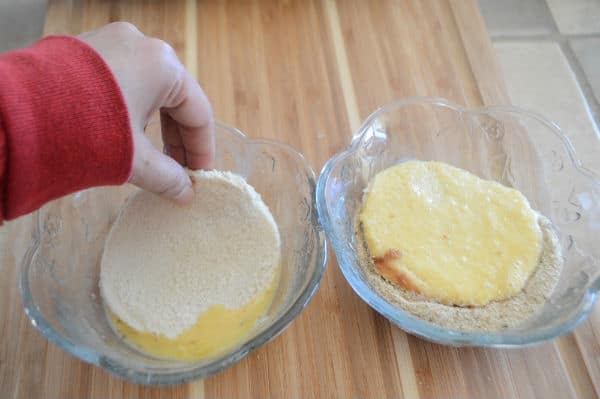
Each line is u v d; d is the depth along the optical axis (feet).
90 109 1.36
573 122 2.61
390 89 2.57
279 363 1.86
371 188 2.22
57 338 1.61
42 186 1.40
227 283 1.89
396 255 2.01
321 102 2.52
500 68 2.65
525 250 2.04
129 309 1.85
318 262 1.79
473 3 2.88
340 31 2.77
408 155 2.38
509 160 2.32
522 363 1.86
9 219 1.46
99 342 1.75
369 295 1.77
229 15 2.83
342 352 1.88
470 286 1.95
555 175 2.23
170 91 1.67
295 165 2.12
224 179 1.93
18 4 3.39
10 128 1.25
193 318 1.83
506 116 2.31
